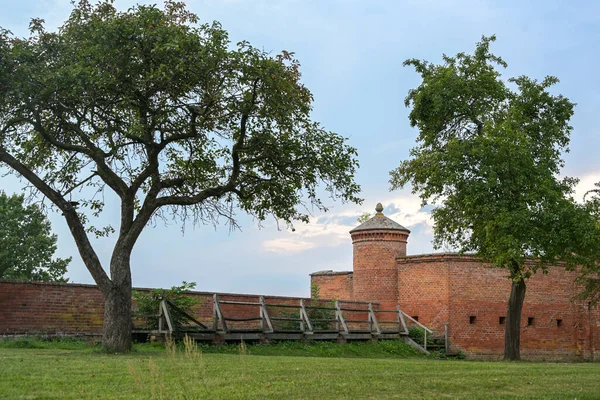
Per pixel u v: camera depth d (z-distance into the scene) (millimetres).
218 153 22078
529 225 22578
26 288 20047
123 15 18594
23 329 19828
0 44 17203
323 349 25156
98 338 21188
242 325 26156
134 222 18203
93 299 21781
